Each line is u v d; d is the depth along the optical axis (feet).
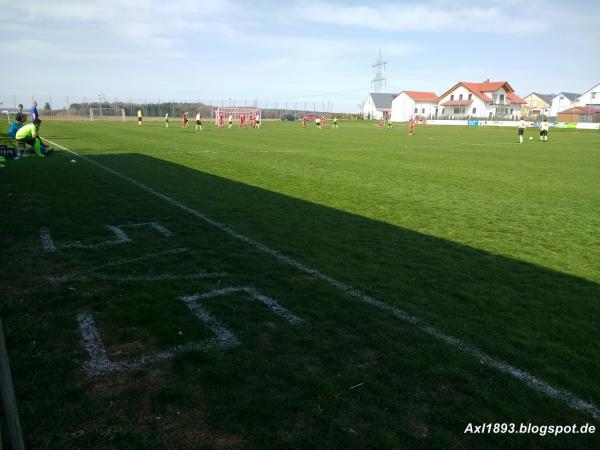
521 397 10.50
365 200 33.55
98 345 12.15
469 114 277.64
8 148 48.32
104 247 20.33
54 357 11.50
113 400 9.90
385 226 25.95
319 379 10.82
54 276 16.78
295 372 11.10
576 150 85.05
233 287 16.24
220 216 26.68
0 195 30.45
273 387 10.48
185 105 260.83
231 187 36.52
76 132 99.50
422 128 186.60
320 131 139.23
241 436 8.89
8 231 22.40
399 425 9.36
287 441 8.78
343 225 25.77
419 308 14.99
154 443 8.64
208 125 160.86
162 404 9.80
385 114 343.26
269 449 8.55
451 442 8.93
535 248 22.74
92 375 10.80
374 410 9.78
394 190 38.34
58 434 8.79
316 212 28.81
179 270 17.75
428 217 28.78
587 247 23.24
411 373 11.25
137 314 13.92
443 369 11.46
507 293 16.61
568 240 24.48
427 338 13.01
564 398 10.54
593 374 11.53
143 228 23.63
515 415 9.87
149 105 246.27
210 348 12.13
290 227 24.84
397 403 10.07
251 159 57.16
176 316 13.88
